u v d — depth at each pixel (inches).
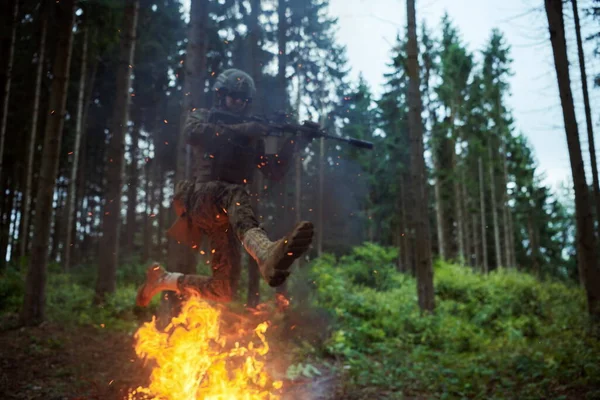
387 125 1059.3
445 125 1139.3
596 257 390.0
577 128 381.1
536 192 1558.8
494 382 279.6
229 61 750.5
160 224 1042.1
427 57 1153.4
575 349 313.9
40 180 381.7
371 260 715.4
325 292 485.1
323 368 307.3
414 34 483.2
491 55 1238.9
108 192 481.7
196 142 137.1
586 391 247.9
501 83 1234.0
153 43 871.1
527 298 539.8
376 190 1144.8
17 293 462.6
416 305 493.0
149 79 930.7
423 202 475.5
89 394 236.8
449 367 312.3
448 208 1378.0
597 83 396.2
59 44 392.5
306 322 362.3
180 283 153.2
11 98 778.2
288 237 95.1
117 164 484.7
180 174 426.9
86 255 1189.7
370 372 299.1
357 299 467.8
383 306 467.5
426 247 468.8
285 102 470.9
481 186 1227.2
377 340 383.6
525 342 383.2
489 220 1562.5
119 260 890.7
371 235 1326.3
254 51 457.4
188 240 152.8
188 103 335.6
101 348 329.7
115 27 596.4
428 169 1165.1
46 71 754.2
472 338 385.7
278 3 486.6
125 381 254.7
